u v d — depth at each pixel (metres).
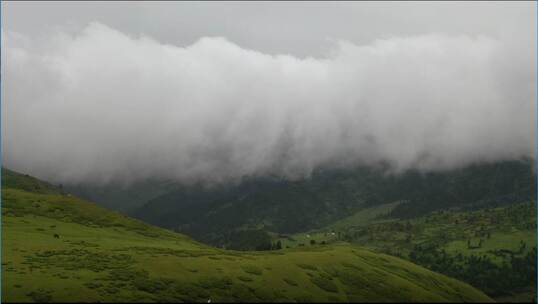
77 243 149.62
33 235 154.75
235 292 118.06
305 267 148.88
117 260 129.00
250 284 125.31
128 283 110.12
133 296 103.12
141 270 120.81
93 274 112.94
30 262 118.25
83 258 127.56
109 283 108.06
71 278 107.62
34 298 93.56
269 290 124.06
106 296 100.69
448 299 157.75
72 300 95.62
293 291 127.31
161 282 114.50
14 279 101.88
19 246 135.25
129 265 124.44
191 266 131.00
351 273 152.88
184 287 114.31
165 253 146.25
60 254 130.50
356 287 142.00
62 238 157.00
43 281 102.94
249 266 139.75
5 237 145.75
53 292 97.69
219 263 138.62
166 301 104.56
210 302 109.31
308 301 123.00
